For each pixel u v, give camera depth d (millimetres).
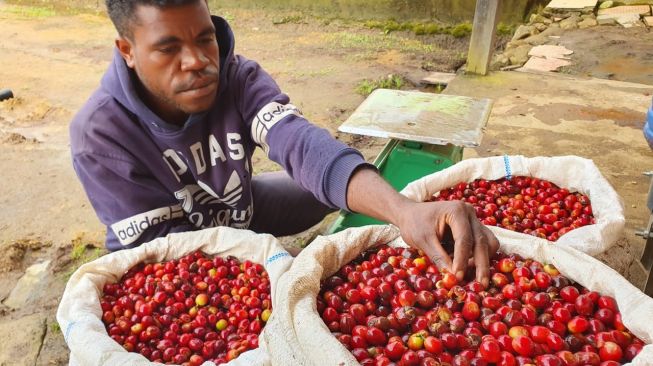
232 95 1884
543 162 2246
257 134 1820
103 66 6523
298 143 1646
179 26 1492
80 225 3508
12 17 8758
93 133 1785
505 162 2271
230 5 8812
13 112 5262
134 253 1764
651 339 1248
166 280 1702
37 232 3453
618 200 1933
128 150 1819
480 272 1332
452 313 1381
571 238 1769
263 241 1756
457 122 2520
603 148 3654
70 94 5684
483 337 1290
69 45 7344
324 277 1570
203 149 1896
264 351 1307
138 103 1721
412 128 2439
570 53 5578
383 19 7910
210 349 1512
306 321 1273
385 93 2938
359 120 2549
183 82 1560
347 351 1191
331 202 1541
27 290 2965
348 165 1496
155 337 1563
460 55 6633
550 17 6812
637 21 6320
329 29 7930
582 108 4254
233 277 1748
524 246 1600
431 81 5613
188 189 1966
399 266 1580
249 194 2070
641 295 1345
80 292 1605
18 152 4492
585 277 1458
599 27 6309
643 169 3381
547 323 1353
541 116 4152
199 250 1813
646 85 4688
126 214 1847
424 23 7617
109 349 1362
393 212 1390
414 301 1425
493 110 4293
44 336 2629
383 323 1352
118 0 1514
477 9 4867
